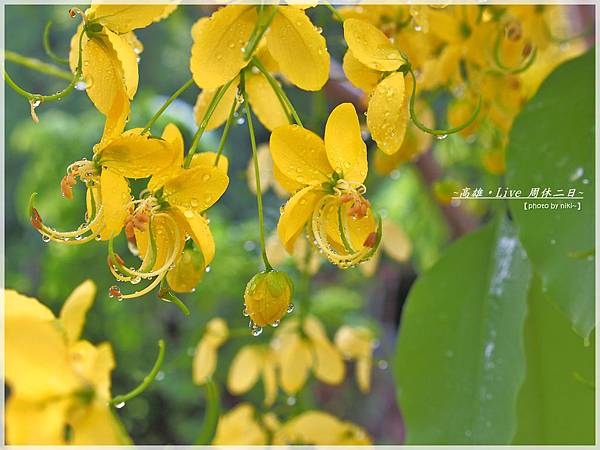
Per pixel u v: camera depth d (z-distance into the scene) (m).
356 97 0.62
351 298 1.02
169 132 0.41
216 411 0.44
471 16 0.52
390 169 0.59
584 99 0.49
